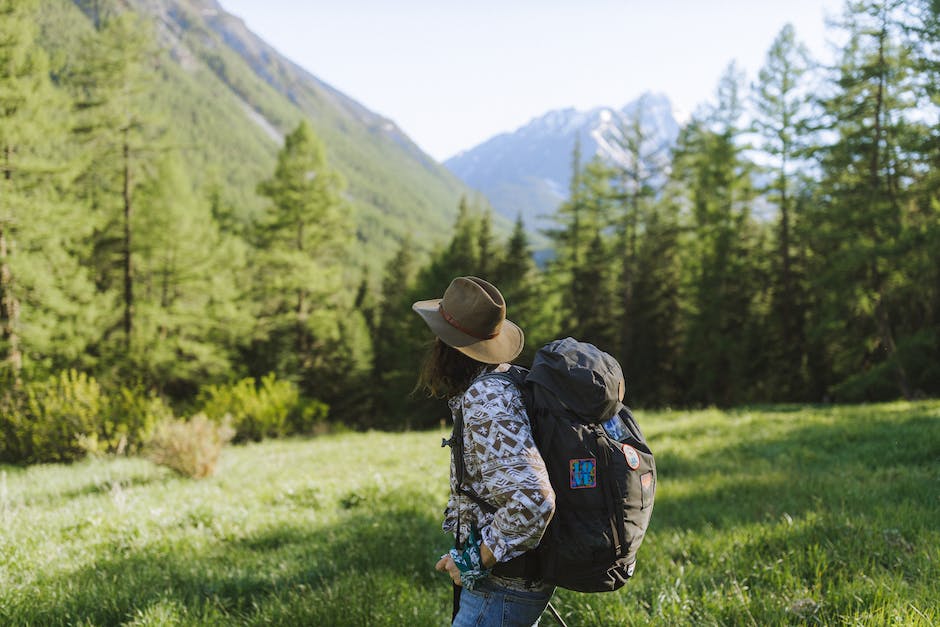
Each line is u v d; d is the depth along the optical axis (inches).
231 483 377.4
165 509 273.4
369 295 2960.1
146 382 1196.5
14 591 166.6
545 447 81.9
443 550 215.5
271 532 247.0
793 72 1256.2
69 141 1053.8
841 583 144.3
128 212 1220.5
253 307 1606.8
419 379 95.6
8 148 898.7
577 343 90.7
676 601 150.0
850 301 1069.8
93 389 613.9
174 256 1346.0
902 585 136.8
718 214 1440.7
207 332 1419.8
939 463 300.2
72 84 1091.9
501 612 86.1
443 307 91.7
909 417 475.8
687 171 1663.4
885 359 1169.4
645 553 192.9
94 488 377.4
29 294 954.1
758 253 1467.8
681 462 391.2
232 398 860.6
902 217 1007.6
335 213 1541.6
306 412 922.1
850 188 1067.9
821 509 219.3
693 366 1553.9
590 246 1733.5
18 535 229.9
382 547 219.3
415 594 170.4
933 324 1151.0
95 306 1138.0
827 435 433.1
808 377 1368.1
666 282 1633.9
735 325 1414.9
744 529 203.0
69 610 158.7
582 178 1758.1
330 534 239.8
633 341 1608.0
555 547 80.6
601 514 80.8
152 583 179.8
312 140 1492.4
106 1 1132.5
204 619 151.5
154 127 1181.7
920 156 970.1
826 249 1243.2
